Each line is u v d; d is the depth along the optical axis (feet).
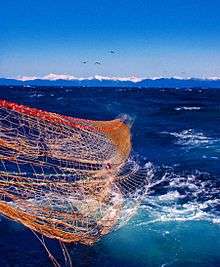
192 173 66.39
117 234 37.60
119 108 216.33
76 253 35.50
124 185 43.88
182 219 43.73
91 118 161.68
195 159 79.00
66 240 12.95
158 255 35.86
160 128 132.57
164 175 63.93
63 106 216.13
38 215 12.31
